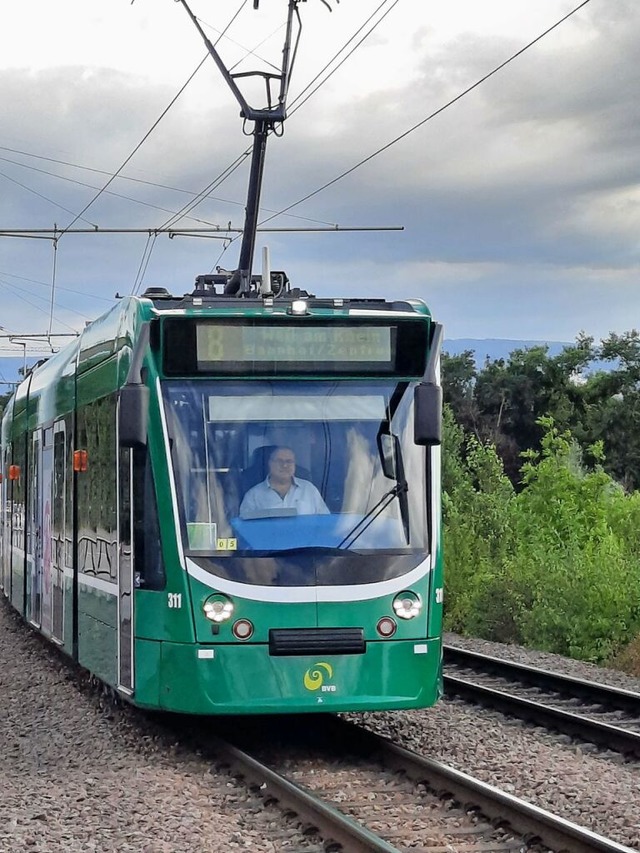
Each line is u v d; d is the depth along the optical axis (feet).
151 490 33.96
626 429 217.15
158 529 33.73
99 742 36.40
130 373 33.50
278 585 32.99
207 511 33.45
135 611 34.55
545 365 227.61
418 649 33.63
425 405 33.30
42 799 28.81
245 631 32.81
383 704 33.19
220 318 34.17
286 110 58.80
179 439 33.81
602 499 80.64
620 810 27.68
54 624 49.57
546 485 80.38
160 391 34.01
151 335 34.14
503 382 229.86
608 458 216.33
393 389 34.96
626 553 73.05
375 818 27.53
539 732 38.65
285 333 34.45
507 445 227.61
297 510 33.78
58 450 49.21
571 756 34.71
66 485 46.65
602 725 36.63
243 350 34.24
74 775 31.71
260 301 35.63
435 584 34.12
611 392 223.92
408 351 34.96
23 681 49.65
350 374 34.65
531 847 24.86
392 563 33.68
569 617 61.41
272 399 34.32
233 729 38.19
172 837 25.32
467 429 231.71
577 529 78.02
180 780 30.99
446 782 29.40
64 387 48.14
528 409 228.22
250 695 32.68
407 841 25.49
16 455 66.80
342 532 33.73
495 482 84.38
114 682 37.11
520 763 33.01
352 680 33.04
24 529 61.11
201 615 32.89
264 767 30.48
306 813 27.09
